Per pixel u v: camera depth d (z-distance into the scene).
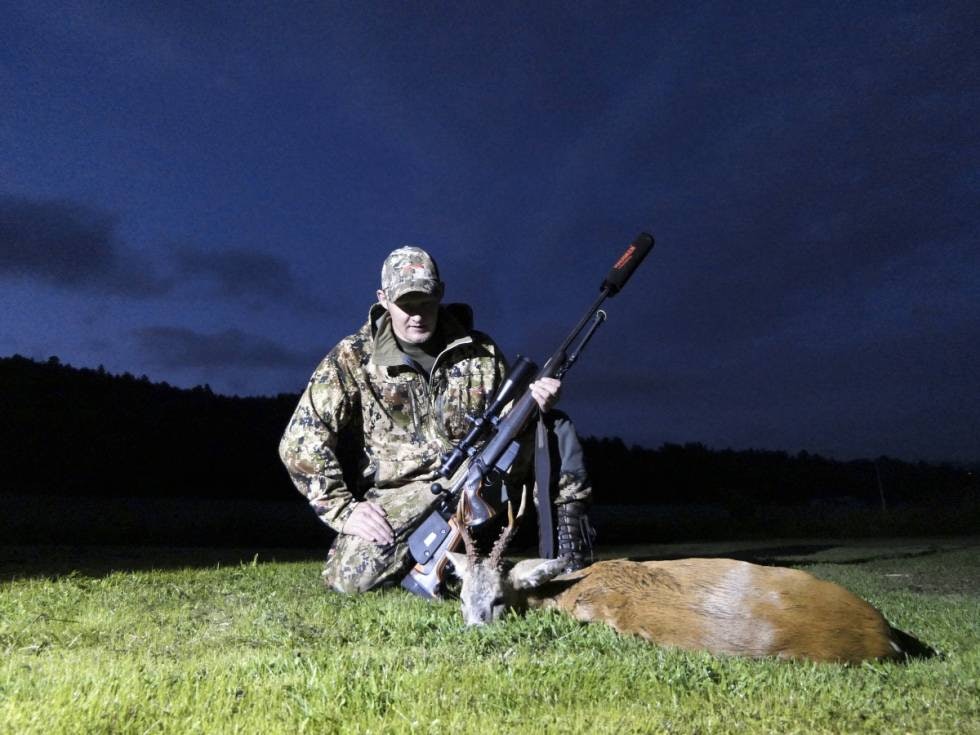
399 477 7.13
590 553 6.77
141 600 6.31
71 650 4.64
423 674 3.82
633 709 3.45
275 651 4.50
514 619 4.99
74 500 15.65
